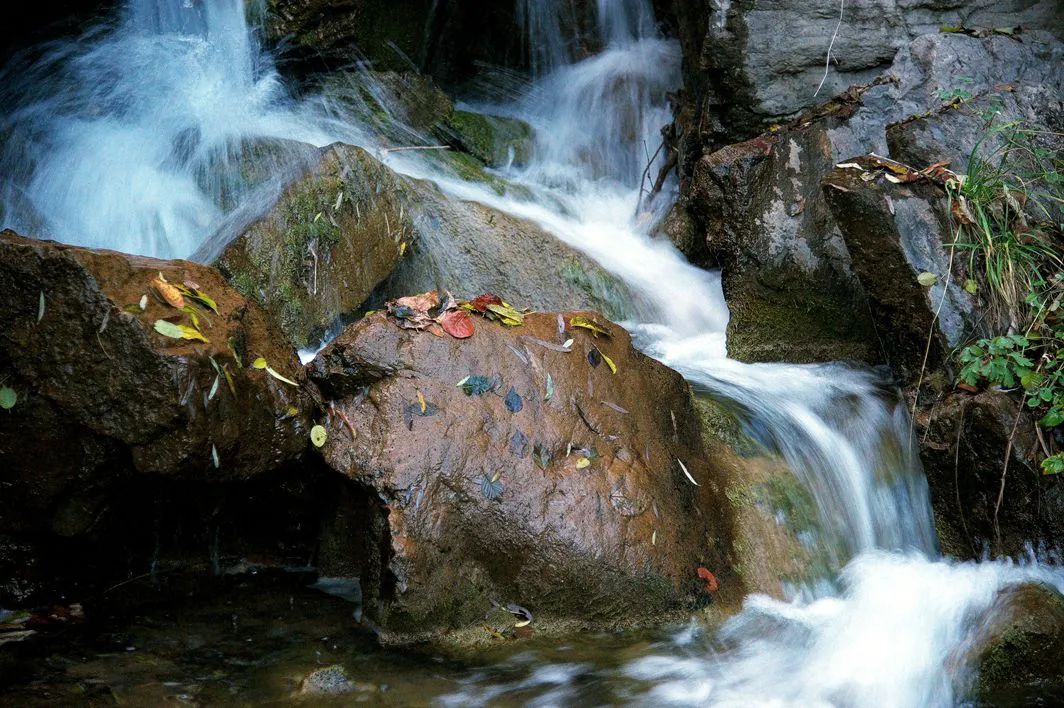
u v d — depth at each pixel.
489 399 4.04
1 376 3.63
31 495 3.72
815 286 5.41
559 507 3.88
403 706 3.37
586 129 8.35
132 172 6.32
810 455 4.75
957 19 6.09
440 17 7.86
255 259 4.99
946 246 4.63
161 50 6.92
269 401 3.84
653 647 3.81
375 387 4.01
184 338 3.60
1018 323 4.54
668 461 4.30
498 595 3.84
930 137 5.21
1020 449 4.22
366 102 7.18
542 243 6.11
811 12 6.08
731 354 5.58
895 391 5.02
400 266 5.75
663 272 6.49
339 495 4.09
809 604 4.27
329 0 6.86
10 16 6.62
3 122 6.47
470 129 7.56
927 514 4.62
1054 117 5.52
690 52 6.68
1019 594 3.90
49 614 3.79
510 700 3.44
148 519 3.99
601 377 4.30
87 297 3.54
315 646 3.68
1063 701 3.62
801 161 5.62
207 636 3.72
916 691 3.65
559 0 8.57
